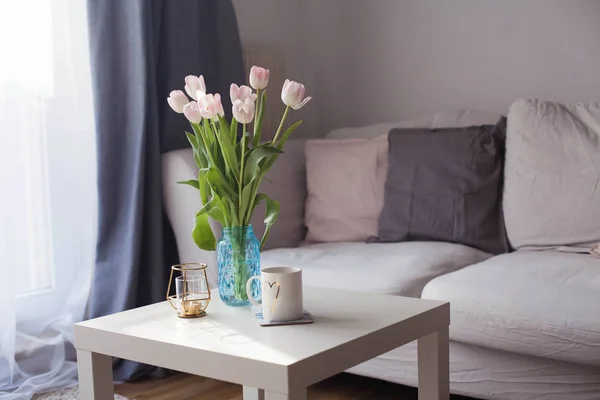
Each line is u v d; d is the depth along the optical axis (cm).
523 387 215
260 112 184
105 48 281
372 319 169
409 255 258
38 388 262
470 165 284
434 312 179
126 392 267
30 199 272
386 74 376
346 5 386
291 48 392
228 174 181
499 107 342
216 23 325
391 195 294
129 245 281
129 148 285
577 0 317
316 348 149
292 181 317
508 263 240
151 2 294
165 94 301
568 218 261
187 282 178
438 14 356
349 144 313
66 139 280
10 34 263
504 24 337
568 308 199
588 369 206
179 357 157
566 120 272
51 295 278
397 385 266
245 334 162
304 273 251
